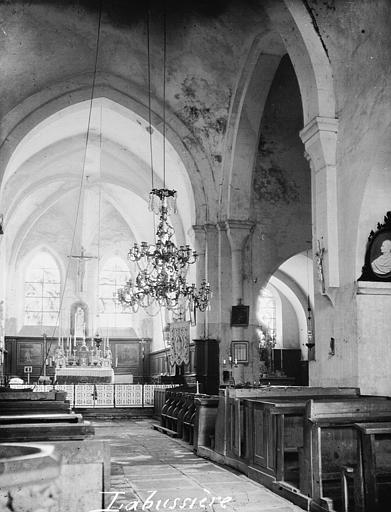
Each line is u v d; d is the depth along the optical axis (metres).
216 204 18.23
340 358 10.92
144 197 24.73
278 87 17.98
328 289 11.15
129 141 22.55
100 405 19.36
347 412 6.68
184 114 18.17
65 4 15.44
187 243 22.23
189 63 17.08
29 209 28.22
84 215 30.08
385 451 6.62
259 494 7.04
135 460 9.83
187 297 14.59
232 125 17.55
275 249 18.16
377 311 10.57
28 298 29.94
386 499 6.02
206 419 10.66
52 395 10.45
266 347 25.58
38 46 16.12
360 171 10.73
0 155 16.66
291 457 7.56
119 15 16.16
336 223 11.34
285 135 18.66
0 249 26.62
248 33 15.66
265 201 18.28
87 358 25.11
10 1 14.58
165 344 26.73
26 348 28.92
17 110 16.89
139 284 13.70
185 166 18.30
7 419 5.82
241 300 17.53
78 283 30.09
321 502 6.12
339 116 11.53
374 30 10.64
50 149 22.66
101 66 17.67
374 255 10.59
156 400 18.69
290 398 9.04
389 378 10.48
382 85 10.38
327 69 11.73
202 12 15.66
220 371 17.45
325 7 11.55
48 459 2.07
